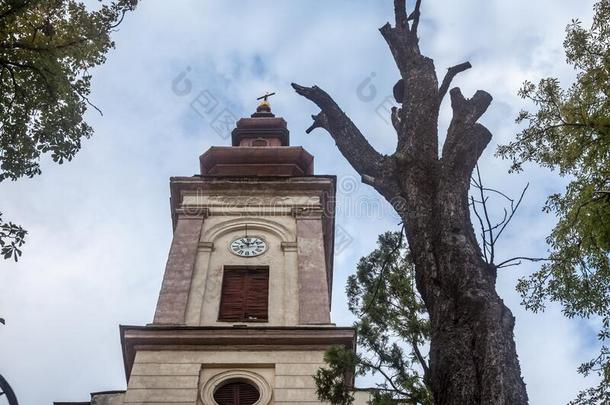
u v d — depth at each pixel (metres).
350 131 11.55
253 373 20.84
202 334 21.56
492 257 9.11
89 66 15.40
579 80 14.52
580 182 13.83
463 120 10.52
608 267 13.66
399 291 13.61
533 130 14.49
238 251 25.72
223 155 31.23
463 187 9.84
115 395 21.45
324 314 22.67
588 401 12.61
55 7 15.28
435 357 8.28
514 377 7.66
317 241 25.89
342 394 12.65
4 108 14.56
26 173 14.77
